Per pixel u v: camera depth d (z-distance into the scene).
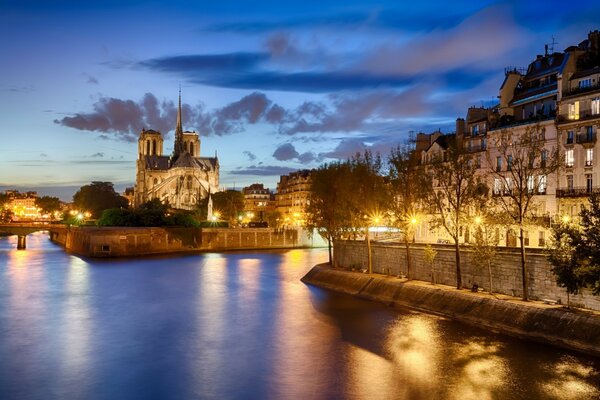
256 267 131.75
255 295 87.50
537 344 54.47
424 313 69.62
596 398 41.62
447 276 76.50
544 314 56.19
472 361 50.09
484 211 69.94
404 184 82.56
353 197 92.88
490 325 60.66
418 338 58.06
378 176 92.00
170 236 179.25
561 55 92.44
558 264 53.47
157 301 82.88
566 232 53.72
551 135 85.50
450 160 78.25
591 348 50.41
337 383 46.16
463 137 105.06
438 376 46.84
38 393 44.94
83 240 168.75
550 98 88.94
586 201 77.38
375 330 61.91
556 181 82.94
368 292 82.88
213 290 93.31
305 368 50.06
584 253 51.78
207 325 66.56
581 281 51.59
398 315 68.88
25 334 62.88
